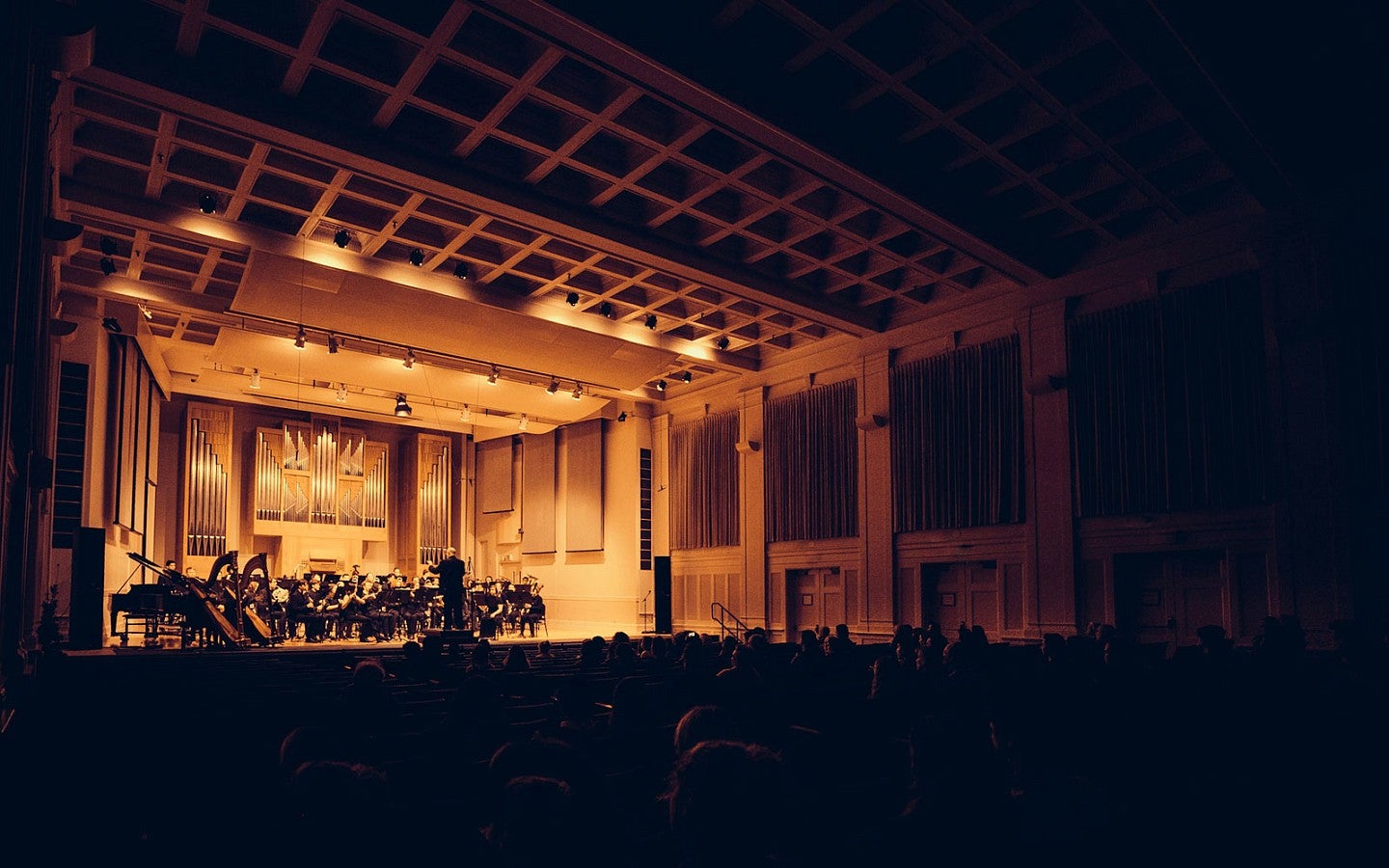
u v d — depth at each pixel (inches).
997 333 573.6
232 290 588.7
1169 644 480.4
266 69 369.7
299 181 467.8
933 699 196.9
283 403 815.7
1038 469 541.3
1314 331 423.8
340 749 100.0
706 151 428.5
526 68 358.9
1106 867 91.3
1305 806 101.3
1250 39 326.0
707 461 784.3
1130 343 505.7
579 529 871.1
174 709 197.0
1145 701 193.2
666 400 836.6
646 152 427.5
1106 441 510.9
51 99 329.7
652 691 203.8
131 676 307.3
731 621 741.9
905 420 621.9
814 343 693.9
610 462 864.3
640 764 149.6
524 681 239.9
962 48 349.7
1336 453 418.9
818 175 419.8
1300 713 171.5
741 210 489.4
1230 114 366.6
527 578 844.0
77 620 510.3
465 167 429.1
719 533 764.0
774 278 569.0
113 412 597.9
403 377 713.0
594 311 637.3
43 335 407.5
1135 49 326.0
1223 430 463.5
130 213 449.1
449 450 962.1
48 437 474.0
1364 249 418.9
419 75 357.7
